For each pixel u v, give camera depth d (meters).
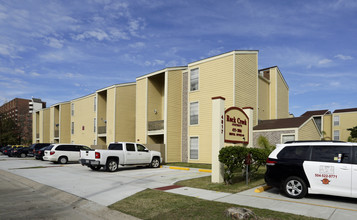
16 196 8.59
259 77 23.00
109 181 11.09
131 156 15.95
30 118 75.19
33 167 17.31
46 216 6.25
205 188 9.19
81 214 6.46
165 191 8.71
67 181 11.14
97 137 30.89
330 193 7.22
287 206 6.76
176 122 21.84
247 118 11.91
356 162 7.01
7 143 59.50
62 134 38.19
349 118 31.75
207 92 20.23
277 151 8.39
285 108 26.70
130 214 6.16
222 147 10.24
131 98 28.92
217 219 5.67
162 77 24.95
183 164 19.39
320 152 7.63
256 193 8.41
